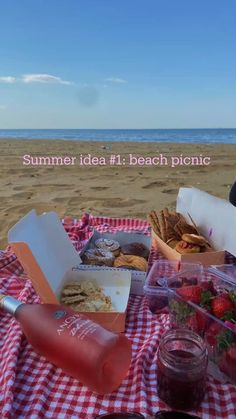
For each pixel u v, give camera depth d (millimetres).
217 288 1250
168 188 6598
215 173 8172
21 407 1002
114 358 1009
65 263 1463
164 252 1775
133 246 1780
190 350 1018
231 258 1801
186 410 976
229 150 13164
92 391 1037
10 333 1267
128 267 1574
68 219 2422
